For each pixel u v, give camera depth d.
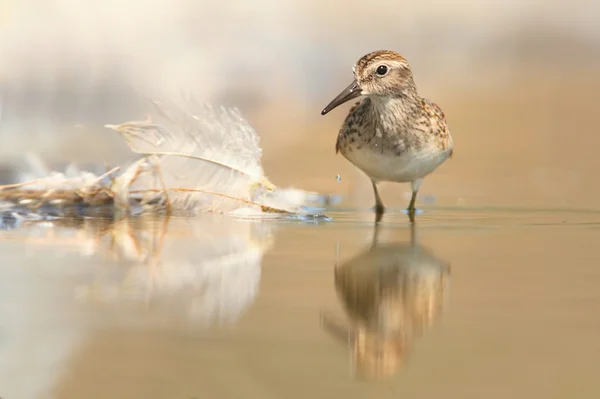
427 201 13.48
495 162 17.36
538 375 5.52
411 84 12.48
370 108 12.52
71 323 6.48
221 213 11.52
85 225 10.57
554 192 14.17
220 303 7.11
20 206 11.35
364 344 6.11
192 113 11.52
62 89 19.77
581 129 20.81
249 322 6.61
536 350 6.01
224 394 5.21
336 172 15.83
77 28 21.38
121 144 15.87
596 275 8.20
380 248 9.50
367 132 12.48
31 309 6.83
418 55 26.97
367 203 13.30
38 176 12.34
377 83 12.30
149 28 22.33
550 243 9.82
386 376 5.50
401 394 5.21
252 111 21.38
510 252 9.31
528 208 12.67
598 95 24.59
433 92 24.77
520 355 5.89
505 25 29.77
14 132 17.05
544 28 29.92
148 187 11.57
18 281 7.72
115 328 6.39
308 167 16.28
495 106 23.34
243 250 9.27
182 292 7.43
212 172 11.53
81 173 11.95
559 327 6.54
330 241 9.88
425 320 6.73
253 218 11.38
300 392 5.27
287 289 7.61
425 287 7.72
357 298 7.34
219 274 8.12
